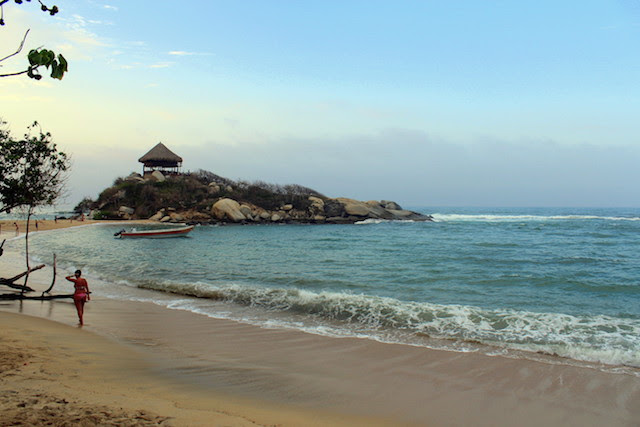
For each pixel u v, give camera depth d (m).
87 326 10.23
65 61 3.32
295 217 75.44
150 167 86.50
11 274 19.17
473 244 35.56
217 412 5.04
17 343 7.79
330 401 5.94
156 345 8.77
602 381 7.04
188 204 75.81
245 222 71.62
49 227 56.97
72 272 20.39
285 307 12.95
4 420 3.97
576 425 5.47
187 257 27.30
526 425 5.42
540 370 7.54
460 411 5.78
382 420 5.37
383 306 12.45
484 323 10.80
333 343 9.19
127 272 20.56
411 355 8.36
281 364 7.66
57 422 4.03
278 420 5.04
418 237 44.47
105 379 6.15
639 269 21.25
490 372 7.40
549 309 12.78
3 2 3.15
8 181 11.89
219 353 8.30
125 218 73.88
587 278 18.42
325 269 21.59
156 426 4.19
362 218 78.62
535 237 43.38
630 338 9.56
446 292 15.48
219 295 14.65
